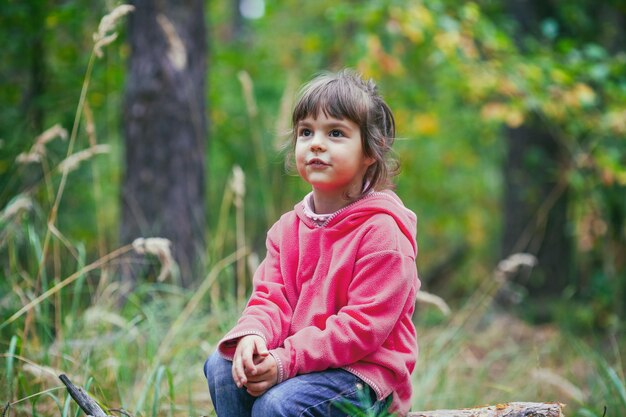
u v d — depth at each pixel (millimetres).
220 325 3596
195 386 3486
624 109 6199
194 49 5023
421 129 8367
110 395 3006
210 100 7762
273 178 7059
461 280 10516
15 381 2900
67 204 6070
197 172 4996
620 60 6188
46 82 6262
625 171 6121
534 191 7629
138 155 4891
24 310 2945
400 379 2129
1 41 5953
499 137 9555
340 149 2154
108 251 5332
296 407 1996
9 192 4504
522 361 4953
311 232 2229
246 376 2049
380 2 6039
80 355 3162
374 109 2225
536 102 6059
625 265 6934
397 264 2102
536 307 7148
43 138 3459
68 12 5789
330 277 2145
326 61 8586
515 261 4625
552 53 6547
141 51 4906
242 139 7883
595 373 4148
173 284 4371
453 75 7312
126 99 4977
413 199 11750
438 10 6133
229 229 6742
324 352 2029
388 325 2061
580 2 7578
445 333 4586
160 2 4879
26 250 4109
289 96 3924
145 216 4840
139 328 3680
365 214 2186
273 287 2223
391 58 6348
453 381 4035
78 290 3422
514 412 2219
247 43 9492
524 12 7672
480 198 12156
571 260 7773
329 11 6465
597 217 6594
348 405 2016
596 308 6590
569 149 6789
